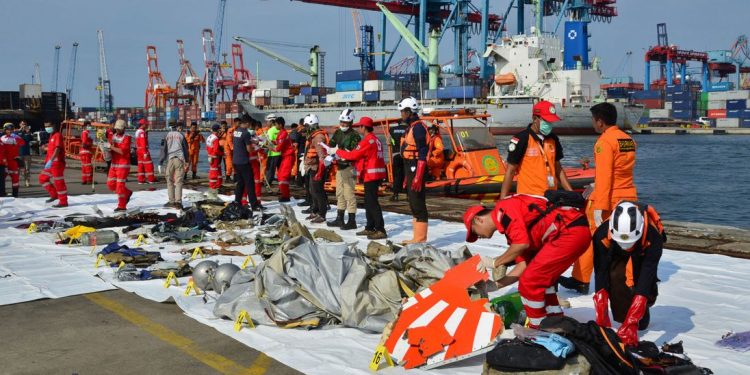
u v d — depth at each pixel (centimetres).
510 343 376
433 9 10825
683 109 14638
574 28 10075
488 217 448
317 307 528
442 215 1158
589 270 616
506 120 8425
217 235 941
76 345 483
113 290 645
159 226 943
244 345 481
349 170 1033
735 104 13650
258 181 1377
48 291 635
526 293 450
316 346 475
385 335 462
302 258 555
